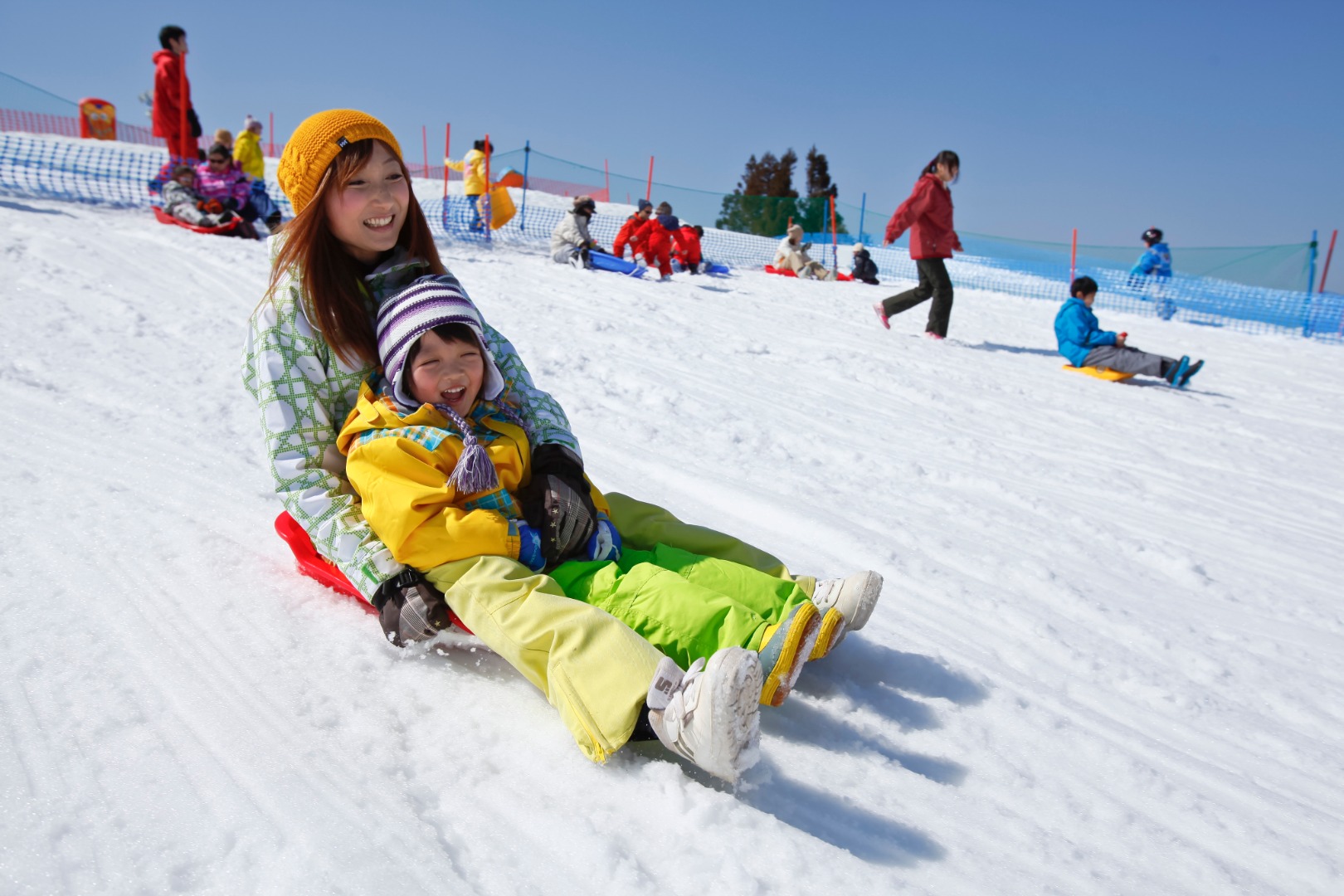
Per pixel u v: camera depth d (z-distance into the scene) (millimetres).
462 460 1788
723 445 3988
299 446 1972
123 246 6895
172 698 1671
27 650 1775
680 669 1577
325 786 1456
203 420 3463
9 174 12000
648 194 20078
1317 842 1608
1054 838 1525
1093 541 3299
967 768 1724
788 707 1878
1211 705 2090
